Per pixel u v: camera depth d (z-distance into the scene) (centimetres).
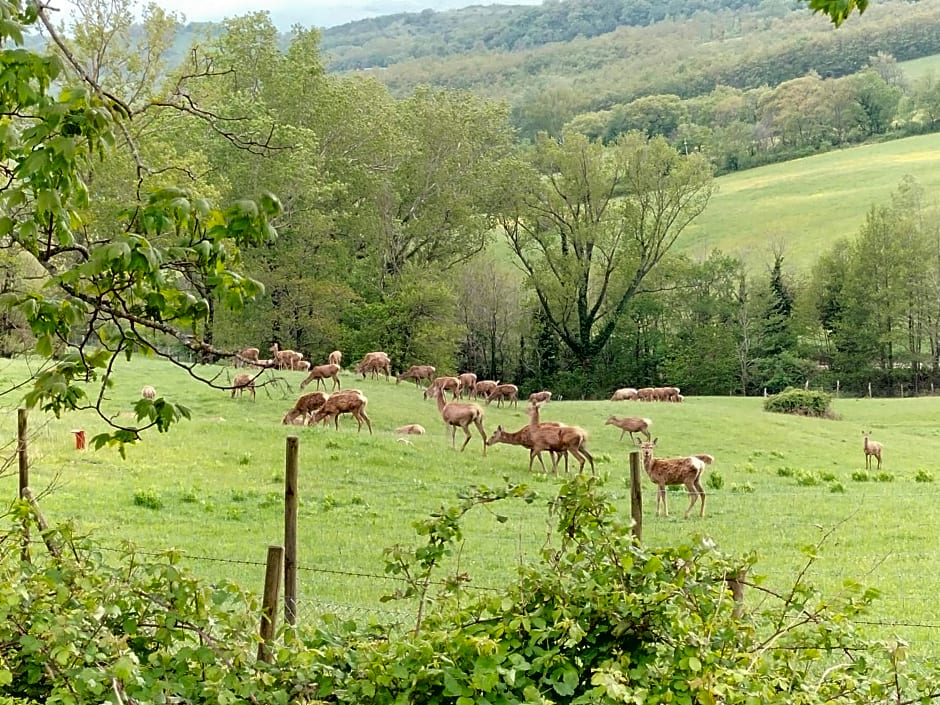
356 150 5684
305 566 1488
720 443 3528
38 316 520
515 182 6234
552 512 675
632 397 5259
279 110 5319
